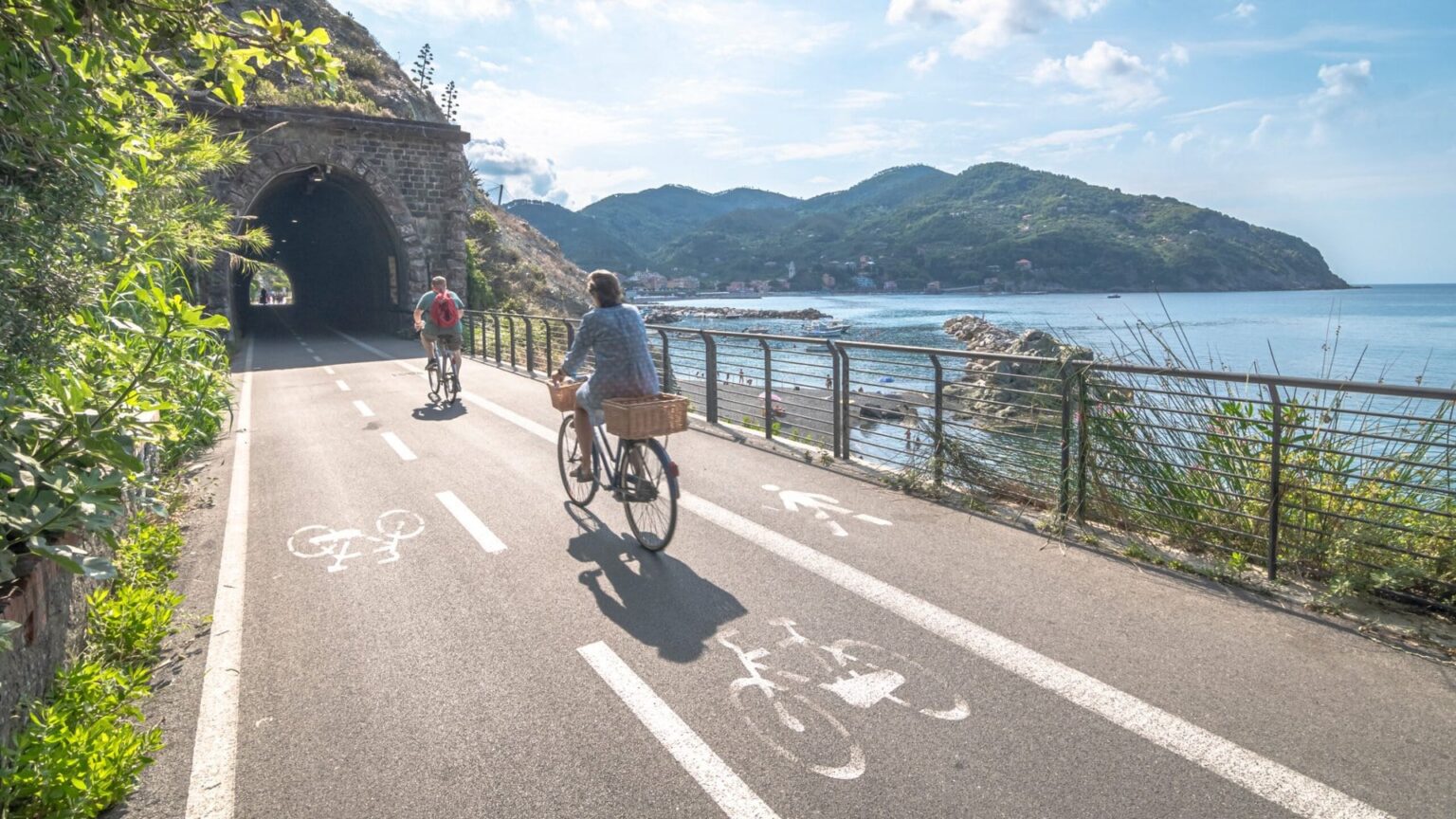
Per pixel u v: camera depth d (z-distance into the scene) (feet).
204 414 31.99
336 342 95.45
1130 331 21.35
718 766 10.26
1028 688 12.10
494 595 16.33
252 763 10.64
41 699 10.75
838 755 10.44
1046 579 16.72
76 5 10.68
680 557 18.42
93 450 10.28
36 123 11.12
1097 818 9.08
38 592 10.77
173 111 16.43
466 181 199.62
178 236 17.85
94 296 12.59
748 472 27.17
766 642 13.91
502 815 9.41
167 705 12.20
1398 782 9.58
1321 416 16.12
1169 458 19.19
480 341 85.46
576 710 11.74
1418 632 13.65
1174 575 16.90
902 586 16.43
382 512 22.65
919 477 24.48
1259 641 13.60
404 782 10.11
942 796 9.53
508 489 25.05
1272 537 16.26
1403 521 15.74
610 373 18.76
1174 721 11.06
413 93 188.34
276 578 17.53
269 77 100.53
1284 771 9.87
